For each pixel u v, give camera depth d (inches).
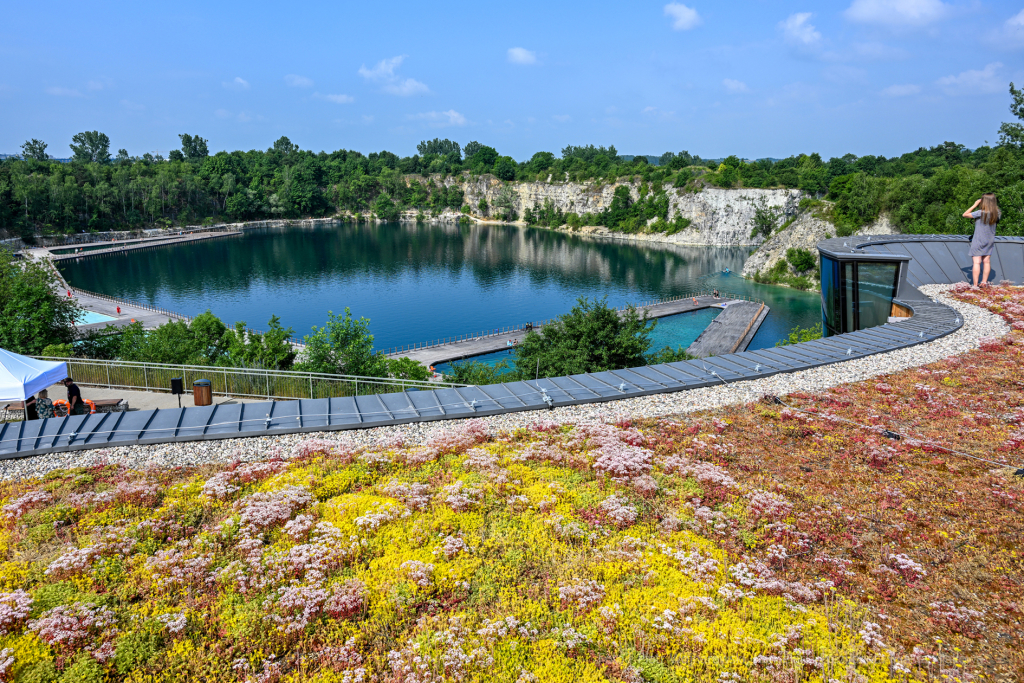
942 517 630.5
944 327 1240.8
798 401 941.2
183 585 546.3
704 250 7780.5
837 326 1568.7
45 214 7185.0
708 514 652.7
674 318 3897.6
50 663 452.1
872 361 1103.6
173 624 493.7
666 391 997.8
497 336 3388.3
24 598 514.9
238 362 1519.4
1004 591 523.8
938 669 448.1
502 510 673.0
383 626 503.8
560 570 573.0
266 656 473.7
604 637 489.7
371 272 6176.2
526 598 536.7
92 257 6574.8
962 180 4537.4
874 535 608.7
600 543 614.9
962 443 781.3
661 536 625.9
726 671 453.7
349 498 684.1
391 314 4471.0
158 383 1307.8
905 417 868.6
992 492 666.8
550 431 864.3
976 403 900.6
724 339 3292.3
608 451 789.9
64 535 613.6
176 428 854.5
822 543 602.2
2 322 1891.0
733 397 969.5
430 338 3818.9
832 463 749.9
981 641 473.4
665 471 746.2
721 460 767.7
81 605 509.4
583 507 674.8
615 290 5260.8
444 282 5698.8
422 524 641.6
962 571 551.8
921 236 1824.6
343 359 1530.5
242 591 539.5
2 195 6850.4
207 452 803.4
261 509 650.2
